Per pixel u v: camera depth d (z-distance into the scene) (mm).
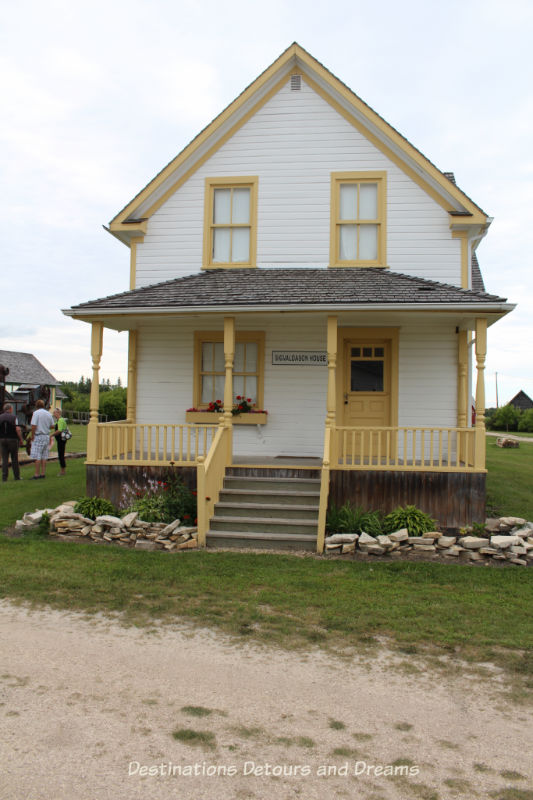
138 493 10523
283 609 6570
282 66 12484
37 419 14688
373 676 4992
